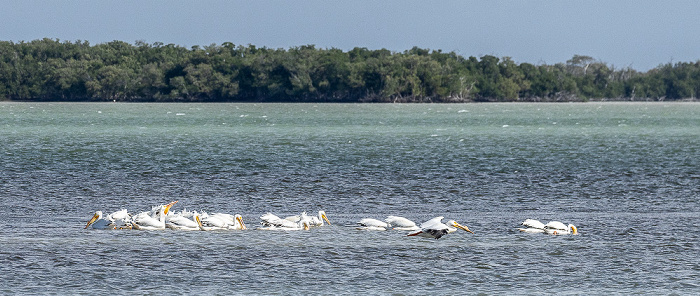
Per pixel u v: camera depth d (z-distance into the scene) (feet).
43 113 468.34
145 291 66.74
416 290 67.87
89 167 154.51
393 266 74.95
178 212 102.99
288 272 72.54
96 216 90.48
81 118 401.70
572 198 117.60
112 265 73.97
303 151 198.70
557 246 82.89
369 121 385.50
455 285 69.41
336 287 68.54
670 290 67.82
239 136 263.08
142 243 82.43
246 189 125.70
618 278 71.31
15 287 66.80
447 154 191.52
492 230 91.30
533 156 187.62
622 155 192.24
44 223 92.63
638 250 81.00
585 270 73.77
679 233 88.79
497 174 146.92
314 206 110.01
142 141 234.58
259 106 639.76
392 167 158.61
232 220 90.94
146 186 128.36
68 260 75.20
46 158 172.96
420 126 339.57
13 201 109.81
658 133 295.28
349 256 78.54
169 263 74.95
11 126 320.09
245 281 69.92
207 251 79.51
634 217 99.86
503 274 72.59
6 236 84.48
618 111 573.33
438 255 79.10
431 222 83.30
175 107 602.85
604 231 90.38
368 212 105.09
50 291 66.03
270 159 174.50
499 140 248.93
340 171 150.51
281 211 105.91
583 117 453.17
